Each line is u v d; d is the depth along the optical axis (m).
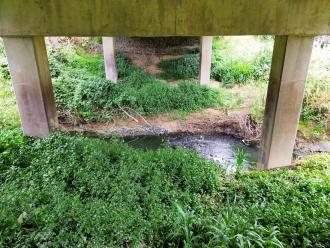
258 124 11.05
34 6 5.98
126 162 6.91
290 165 7.76
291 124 7.13
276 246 4.62
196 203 5.77
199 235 4.83
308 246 4.77
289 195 6.19
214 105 12.77
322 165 7.66
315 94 10.84
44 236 4.62
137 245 4.66
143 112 12.09
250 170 7.70
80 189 5.82
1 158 6.62
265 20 5.96
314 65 11.83
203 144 10.38
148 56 18.12
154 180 6.25
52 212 5.07
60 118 11.25
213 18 5.95
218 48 17.47
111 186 5.95
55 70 13.17
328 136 9.76
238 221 4.90
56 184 5.90
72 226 4.91
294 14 5.92
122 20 6.03
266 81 14.66
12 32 6.28
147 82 14.24
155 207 5.41
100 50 17.12
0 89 11.23
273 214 5.38
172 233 4.85
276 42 6.56
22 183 5.93
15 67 6.80
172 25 6.03
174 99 12.62
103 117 11.63
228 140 10.67
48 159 6.67
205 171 6.81
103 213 5.12
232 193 6.28
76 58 15.63
